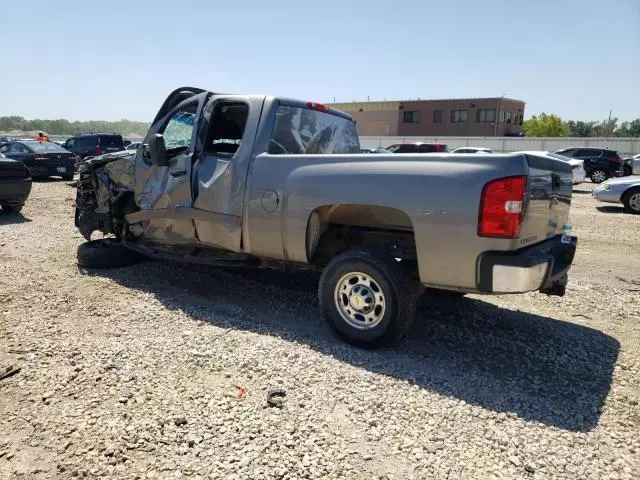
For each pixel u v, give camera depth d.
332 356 4.00
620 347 4.40
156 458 2.72
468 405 3.34
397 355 4.08
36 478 2.57
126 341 4.20
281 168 4.41
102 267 6.34
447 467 2.72
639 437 3.04
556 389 3.61
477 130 57.66
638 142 39.50
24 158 18.12
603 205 15.23
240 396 3.36
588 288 6.16
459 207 3.60
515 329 4.76
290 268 4.75
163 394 3.36
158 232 5.64
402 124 61.44
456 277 3.72
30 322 4.58
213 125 5.14
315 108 5.38
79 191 6.78
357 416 3.17
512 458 2.80
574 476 2.68
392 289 3.95
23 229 9.21
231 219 4.72
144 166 5.68
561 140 41.94
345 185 4.02
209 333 4.40
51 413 3.12
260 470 2.64
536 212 3.79
